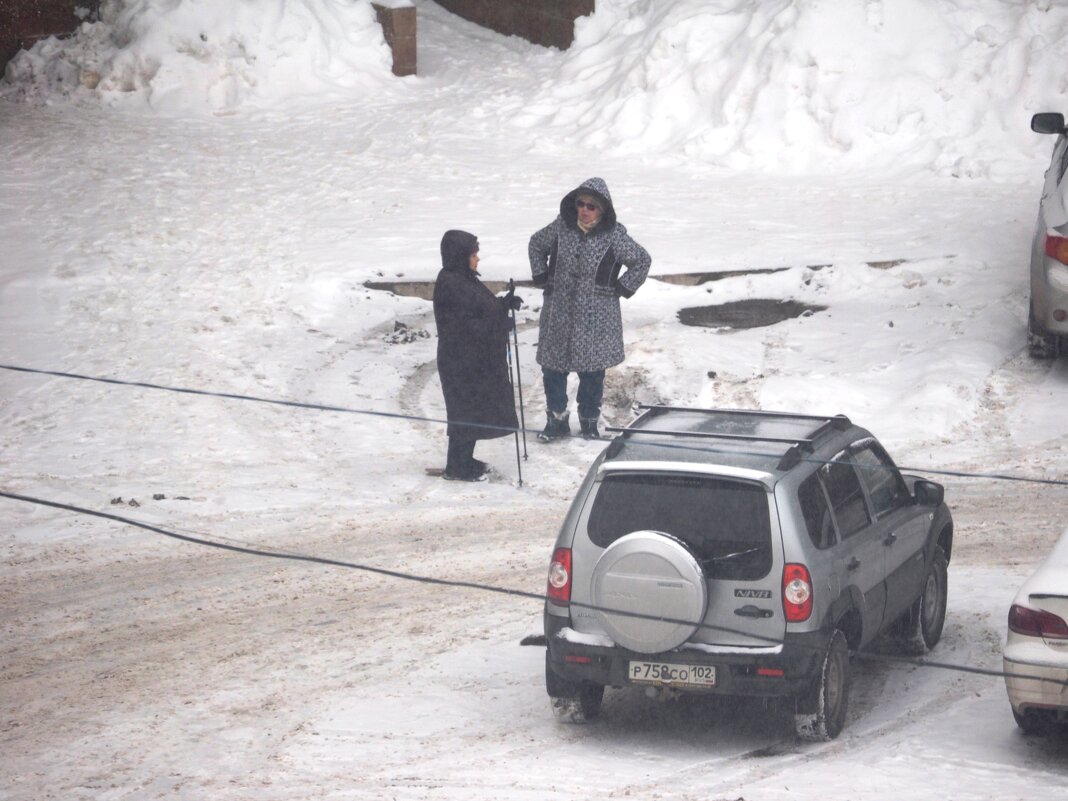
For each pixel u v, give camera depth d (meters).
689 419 28.67
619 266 45.34
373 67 100.06
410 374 52.53
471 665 30.02
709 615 24.44
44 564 36.06
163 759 24.75
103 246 64.94
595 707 27.12
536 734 26.23
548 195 73.44
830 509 25.86
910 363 50.03
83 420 47.19
